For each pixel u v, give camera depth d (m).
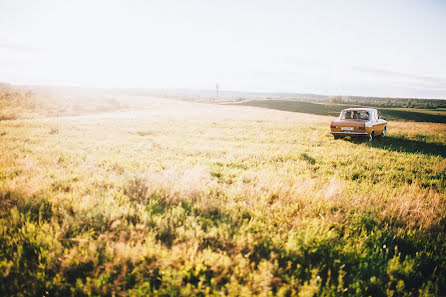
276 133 16.00
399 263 2.76
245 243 2.95
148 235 2.96
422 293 2.43
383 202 4.51
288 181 5.64
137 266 2.46
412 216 4.02
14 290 2.20
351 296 2.34
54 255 2.56
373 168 7.46
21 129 13.12
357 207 4.24
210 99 183.62
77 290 2.22
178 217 3.56
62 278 2.31
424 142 12.62
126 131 15.02
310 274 2.59
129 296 2.15
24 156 7.11
